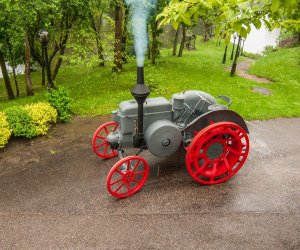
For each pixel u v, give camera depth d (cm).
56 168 666
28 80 1356
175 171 632
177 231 470
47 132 855
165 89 1274
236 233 463
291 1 259
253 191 565
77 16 1395
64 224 493
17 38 1159
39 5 1048
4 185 608
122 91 1284
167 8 330
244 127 578
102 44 1525
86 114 994
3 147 760
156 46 2002
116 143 566
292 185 584
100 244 450
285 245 439
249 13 282
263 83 1475
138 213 512
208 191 566
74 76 1925
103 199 553
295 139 787
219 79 1541
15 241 462
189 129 553
